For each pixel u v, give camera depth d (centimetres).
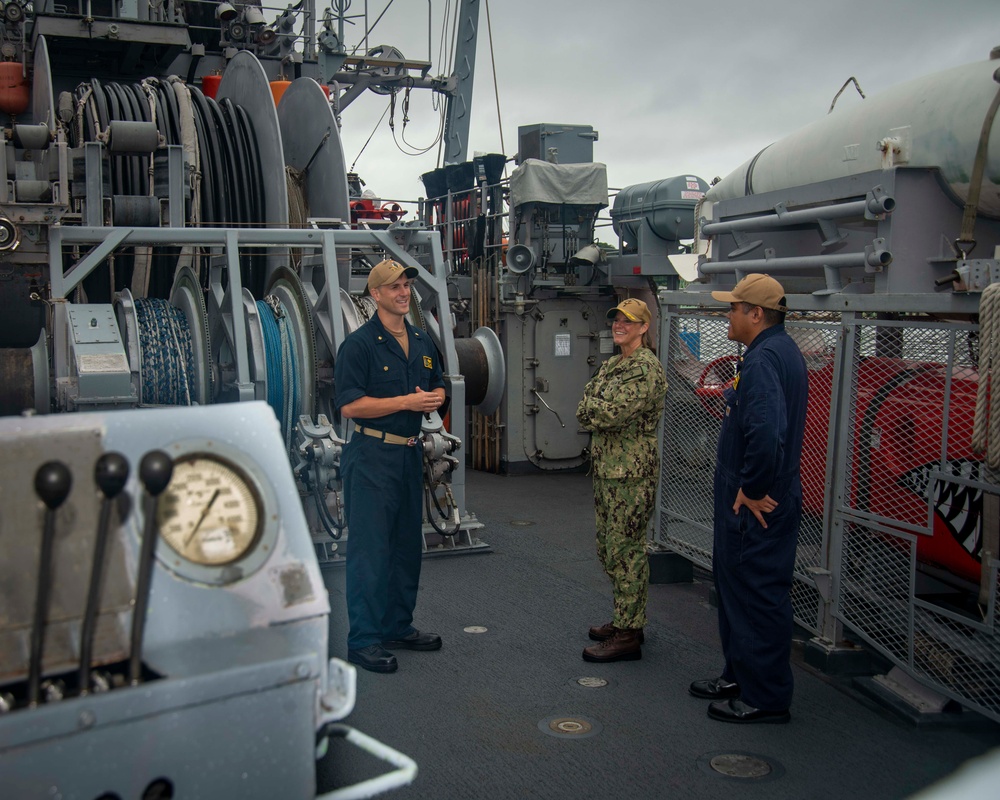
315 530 613
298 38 987
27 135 588
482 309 990
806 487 474
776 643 373
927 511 383
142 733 165
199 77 950
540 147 1018
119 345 542
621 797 318
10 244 531
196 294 591
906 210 422
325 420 588
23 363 547
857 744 361
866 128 474
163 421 197
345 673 197
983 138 400
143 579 172
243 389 576
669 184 921
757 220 512
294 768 182
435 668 440
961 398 382
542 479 946
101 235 569
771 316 382
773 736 368
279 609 190
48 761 157
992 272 362
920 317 449
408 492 452
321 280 776
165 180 637
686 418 560
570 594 557
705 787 326
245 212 724
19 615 172
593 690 414
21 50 863
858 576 428
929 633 383
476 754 350
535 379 967
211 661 174
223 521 193
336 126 764
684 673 434
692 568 587
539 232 956
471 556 644
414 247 697
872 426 418
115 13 941
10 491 177
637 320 436
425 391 452
